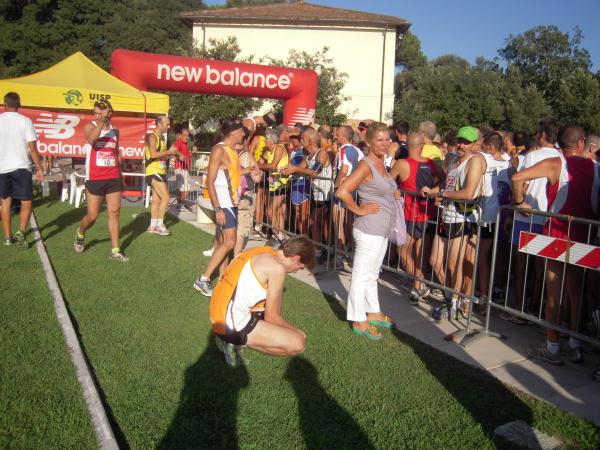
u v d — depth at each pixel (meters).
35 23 33.84
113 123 11.56
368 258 4.90
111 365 4.03
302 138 8.77
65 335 4.38
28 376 3.67
